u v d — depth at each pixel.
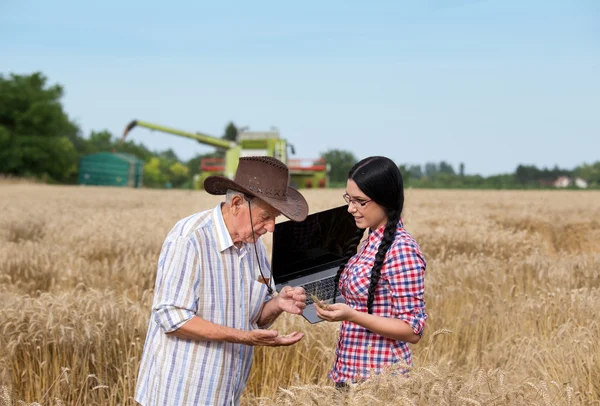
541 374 4.85
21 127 66.00
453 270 8.00
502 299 6.75
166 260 2.93
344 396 2.84
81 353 4.75
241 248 3.08
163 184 109.06
